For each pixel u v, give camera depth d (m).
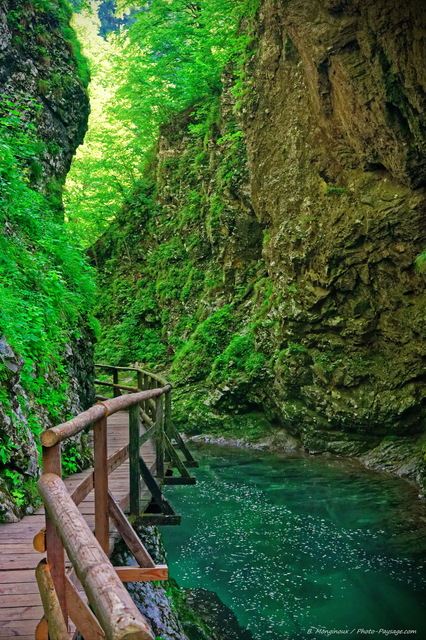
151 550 8.74
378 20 12.35
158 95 28.98
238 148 22.53
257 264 21.89
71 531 2.04
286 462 15.66
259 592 8.44
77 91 13.84
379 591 8.27
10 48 12.25
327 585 8.54
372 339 16.11
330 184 16.83
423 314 14.76
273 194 18.55
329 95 15.81
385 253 15.35
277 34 17.86
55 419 7.85
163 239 28.12
